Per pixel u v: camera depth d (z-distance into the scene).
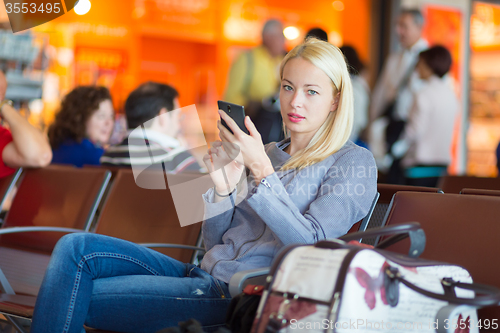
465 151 7.12
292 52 1.72
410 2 6.82
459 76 7.09
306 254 1.19
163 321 1.51
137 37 6.93
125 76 6.88
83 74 6.46
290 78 1.69
